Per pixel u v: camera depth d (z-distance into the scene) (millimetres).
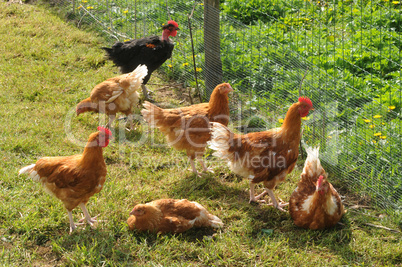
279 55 3971
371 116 3576
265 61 3994
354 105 3715
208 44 3971
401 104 3693
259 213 3225
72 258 2957
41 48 4418
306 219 3092
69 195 3033
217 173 3486
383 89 3828
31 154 3504
